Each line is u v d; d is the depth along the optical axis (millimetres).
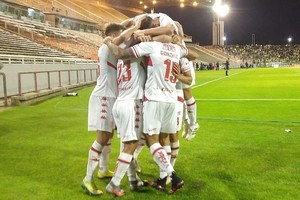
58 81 21422
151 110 4145
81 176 5176
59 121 9898
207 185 4754
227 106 12641
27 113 11461
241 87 20953
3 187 4754
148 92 4168
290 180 4898
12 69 16469
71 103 14172
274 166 5527
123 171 4293
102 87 4473
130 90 4207
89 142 7324
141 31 4160
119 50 4051
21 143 7266
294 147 6672
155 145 4238
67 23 44281
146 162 5840
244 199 4285
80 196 4449
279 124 8945
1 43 21594
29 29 29500
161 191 4559
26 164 5777
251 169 5398
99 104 4477
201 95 16562
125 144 4285
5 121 9969
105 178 5105
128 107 4160
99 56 4488
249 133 7957
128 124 4164
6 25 27047
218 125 8945
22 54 21953
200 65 59344
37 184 4859
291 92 17312
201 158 6016
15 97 13680
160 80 4172
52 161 5941
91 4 59844
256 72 44438
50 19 41562
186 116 5141
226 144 6961
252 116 10281
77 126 9117
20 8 35344
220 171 5324
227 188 4641
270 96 15656
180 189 4621
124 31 4137
